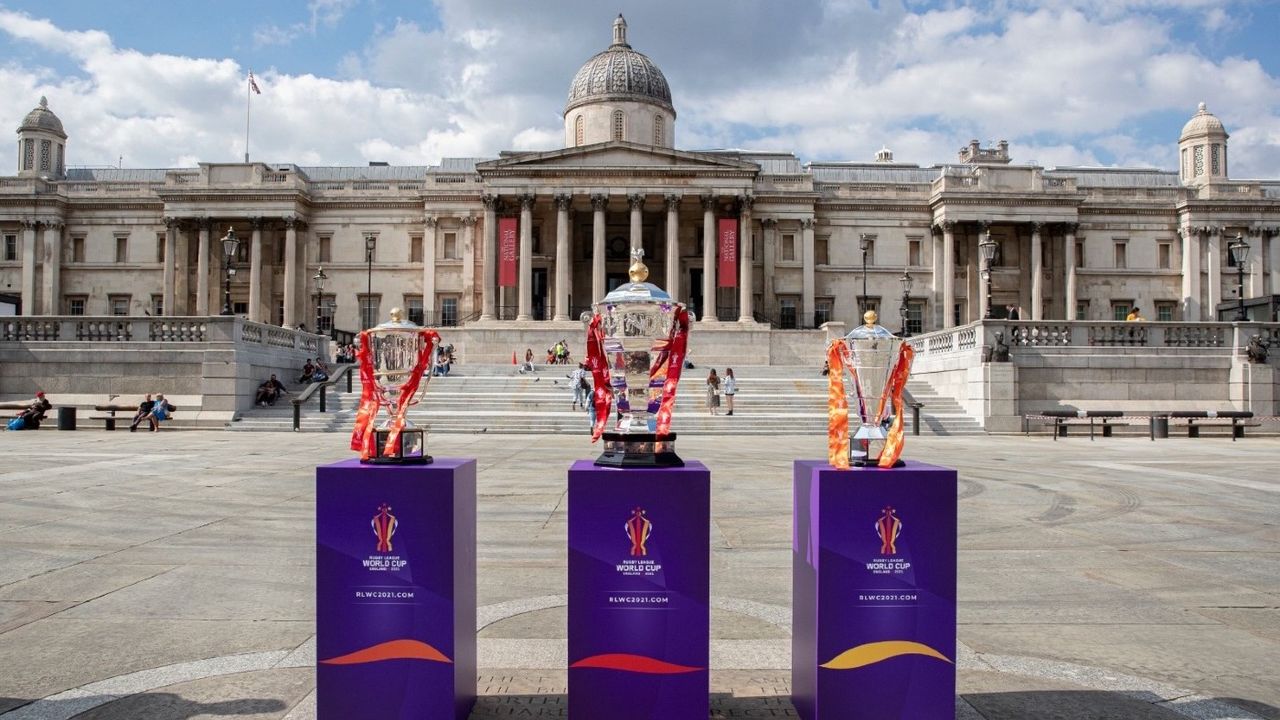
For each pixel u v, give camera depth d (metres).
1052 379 33.72
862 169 79.38
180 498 13.08
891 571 4.42
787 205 67.88
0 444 23.70
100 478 15.56
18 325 34.69
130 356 33.94
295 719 4.77
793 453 22.62
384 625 4.46
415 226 69.75
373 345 4.84
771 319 67.25
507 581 8.02
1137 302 71.00
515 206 65.62
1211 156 75.81
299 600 7.34
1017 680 5.45
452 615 4.46
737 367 46.97
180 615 6.87
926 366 39.28
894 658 4.41
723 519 11.47
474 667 5.04
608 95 71.06
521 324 59.66
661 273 69.00
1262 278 70.44
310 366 38.91
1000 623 6.73
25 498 13.05
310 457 20.00
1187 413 30.73
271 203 66.88
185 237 68.75
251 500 12.88
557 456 20.86
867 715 4.41
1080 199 66.94
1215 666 5.74
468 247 68.06
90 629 6.49
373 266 69.44
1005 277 69.06
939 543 4.44
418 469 4.48
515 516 11.55
